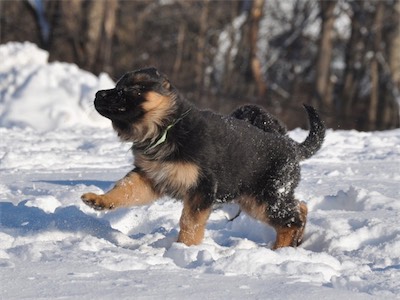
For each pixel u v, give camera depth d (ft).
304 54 172.35
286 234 32.12
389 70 148.77
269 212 32.14
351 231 32.17
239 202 32.76
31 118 87.04
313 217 34.09
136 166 30.60
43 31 153.48
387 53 149.38
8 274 23.67
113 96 29.55
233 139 31.07
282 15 174.50
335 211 35.53
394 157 57.67
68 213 33.63
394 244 29.45
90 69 147.33
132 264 25.17
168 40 169.89
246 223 34.53
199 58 168.25
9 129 75.82
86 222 31.17
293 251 27.45
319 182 44.21
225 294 22.33
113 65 162.91
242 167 31.32
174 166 29.73
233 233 33.76
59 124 85.92
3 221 31.78
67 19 148.77
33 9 153.89
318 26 173.06
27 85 90.84
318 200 37.96
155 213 34.88
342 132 71.87
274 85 168.25
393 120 151.64
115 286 22.70
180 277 24.00
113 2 153.48
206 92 159.63
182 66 168.66
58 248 27.43
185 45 169.68
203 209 29.94
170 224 34.22
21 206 34.06
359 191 37.52
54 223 30.96
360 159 56.70
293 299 22.03
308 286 23.36
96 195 29.12
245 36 167.32
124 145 62.49
